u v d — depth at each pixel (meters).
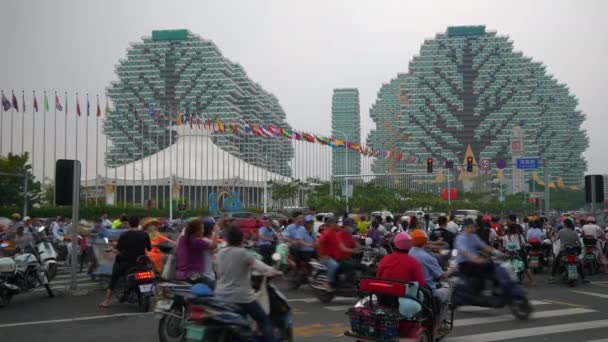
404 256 7.91
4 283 12.03
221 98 161.00
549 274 19.41
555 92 181.00
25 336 9.23
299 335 9.35
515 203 92.56
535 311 11.79
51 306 12.26
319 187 69.56
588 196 20.30
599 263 19.67
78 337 9.15
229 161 83.81
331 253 13.06
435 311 8.08
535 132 176.38
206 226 10.80
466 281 11.37
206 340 6.66
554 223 30.72
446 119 179.62
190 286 8.20
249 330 6.88
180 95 163.38
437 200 76.56
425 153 179.50
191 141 85.62
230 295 6.81
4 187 51.75
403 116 183.75
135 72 167.00
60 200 14.25
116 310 11.70
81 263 20.05
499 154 175.00
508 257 16.03
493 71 178.62
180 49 164.25
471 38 180.38
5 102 52.00
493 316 11.24
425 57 183.00
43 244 15.81
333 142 48.78
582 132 185.12
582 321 10.66
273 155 133.88
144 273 11.51
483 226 16.97
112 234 15.34
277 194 70.75
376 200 60.88
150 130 135.88
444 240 16.69
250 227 30.69
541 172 142.38
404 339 7.45
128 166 82.88
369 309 7.71
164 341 8.14
